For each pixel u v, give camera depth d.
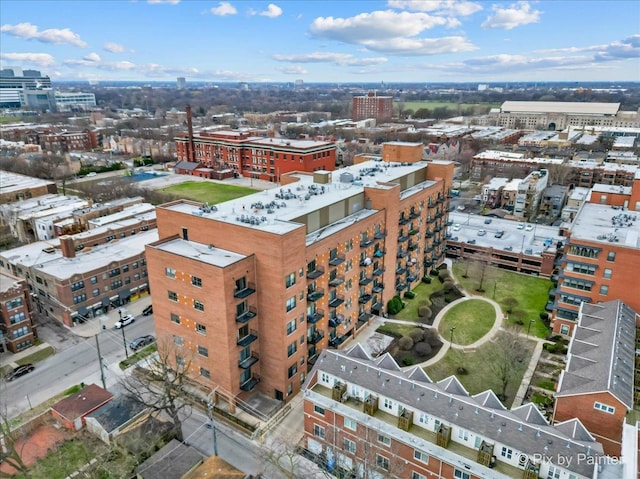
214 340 52.28
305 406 48.19
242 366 53.25
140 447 47.09
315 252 56.78
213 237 55.47
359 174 83.00
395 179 79.94
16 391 58.06
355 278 67.00
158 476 43.31
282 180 84.31
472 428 39.50
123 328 71.44
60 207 117.19
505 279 91.00
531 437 37.75
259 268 52.19
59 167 171.25
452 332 68.69
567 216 115.31
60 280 71.69
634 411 49.62
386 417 44.28
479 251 98.19
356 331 70.19
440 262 98.44
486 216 125.94
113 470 44.69
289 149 168.62
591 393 46.06
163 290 55.28
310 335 58.97
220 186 170.25
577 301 68.75
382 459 43.47
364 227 66.81
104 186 148.25
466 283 88.94
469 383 59.31
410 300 82.06
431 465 40.19
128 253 84.75
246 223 54.34
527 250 95.19
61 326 74.31
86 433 51.34
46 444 49.88
